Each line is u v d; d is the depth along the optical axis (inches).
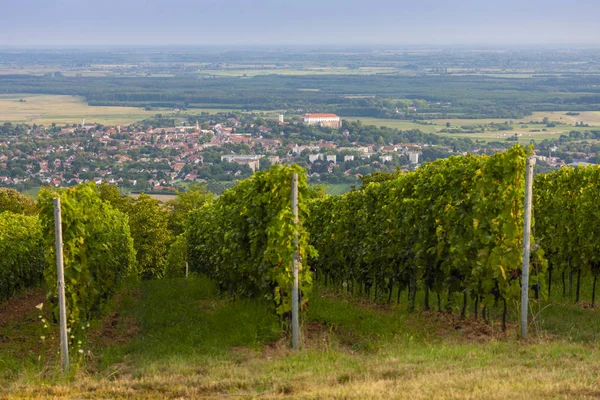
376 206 671.1
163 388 360.5
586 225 589.6
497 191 461.7
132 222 1646.2
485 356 392.5
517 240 459.8
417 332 483.5
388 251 609.0
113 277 719.7
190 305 689.6
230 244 646.5
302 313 498.6
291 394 336.5
